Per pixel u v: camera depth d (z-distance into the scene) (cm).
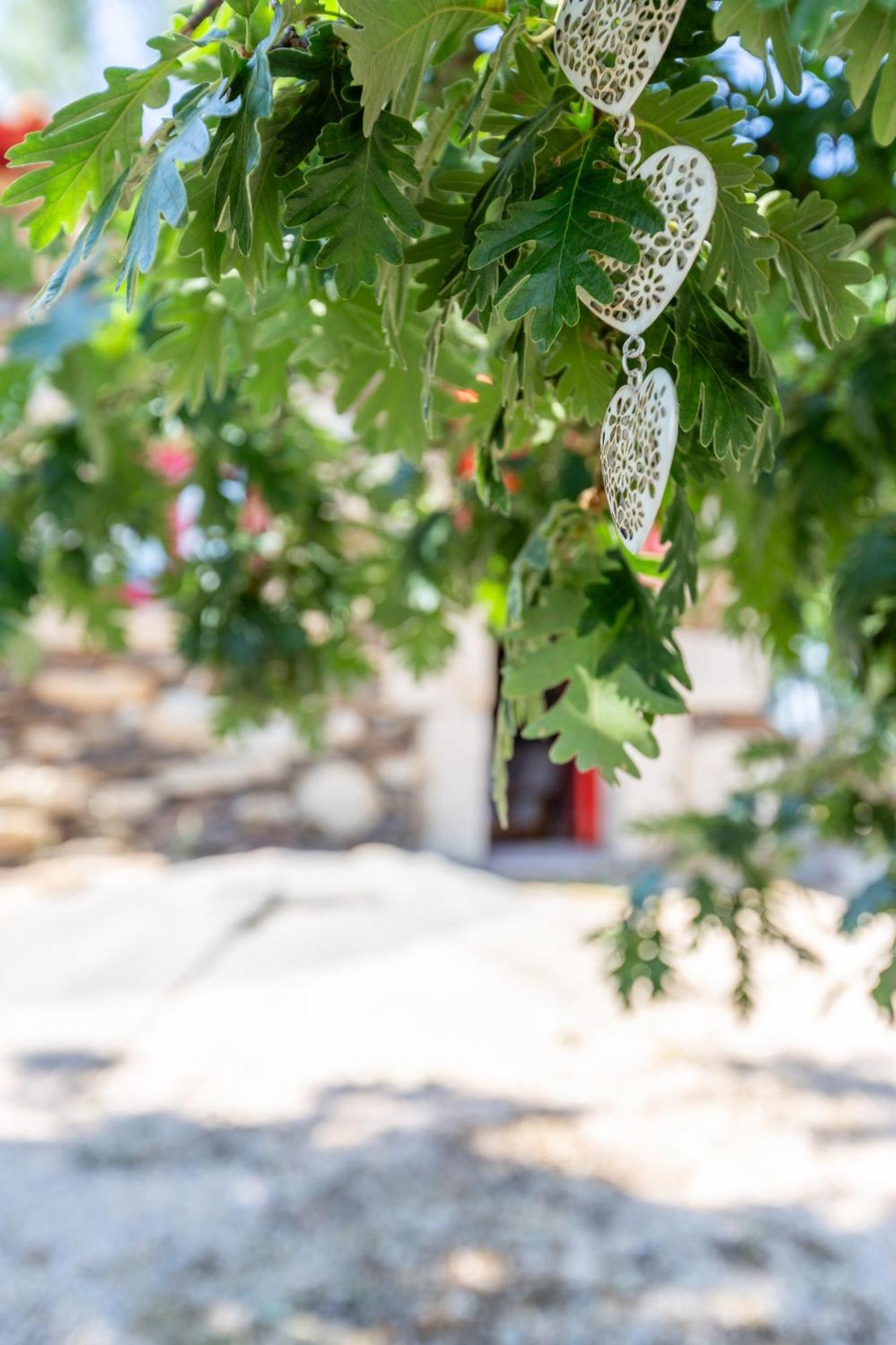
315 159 94
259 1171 461
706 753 974
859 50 84
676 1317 361
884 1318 359
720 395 87
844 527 201
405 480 264
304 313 120
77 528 277
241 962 728
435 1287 378
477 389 128
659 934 220
